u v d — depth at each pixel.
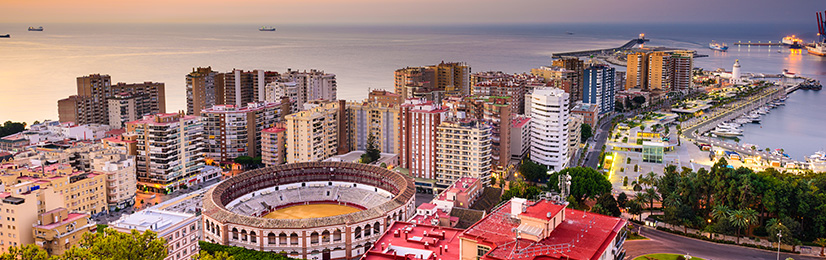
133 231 194.25
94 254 185.88
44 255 182.12
